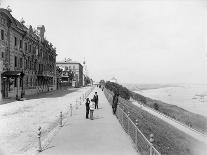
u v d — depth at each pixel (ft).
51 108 80.43
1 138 38.83
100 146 32.78
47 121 55.06
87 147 32.32
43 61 183.01
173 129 76.59
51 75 195.83
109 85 211.41
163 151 43.88
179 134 68.44
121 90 164.76
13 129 45.98
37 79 164.04
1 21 102.17
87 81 578.25
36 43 159.94
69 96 140.56
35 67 159.43
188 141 60.18
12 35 114.73
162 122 88.58
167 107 152.15
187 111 139.33
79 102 101.40
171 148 48.70
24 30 129.70
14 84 118.42
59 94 161.17
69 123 50.60
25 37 134.00
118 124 49.32
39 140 31.01
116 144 33.83
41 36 174.09
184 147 53.11
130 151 30.68
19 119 57.77
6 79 108.06
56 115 64.28
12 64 114.93
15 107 81.92
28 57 142.20
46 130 45.29
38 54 167.53
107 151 30.58
